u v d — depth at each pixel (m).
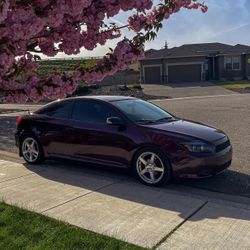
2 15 2.13
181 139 6.78
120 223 5.23
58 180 7.37
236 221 5.25
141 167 7.12
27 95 2.73
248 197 6.35
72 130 8.01
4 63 2.41
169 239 4.72
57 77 2.76
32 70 2.80
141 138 7.08
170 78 50.53
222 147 7.07
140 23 2.86
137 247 4.50
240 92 33.81
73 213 5.62
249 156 9.00
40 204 6.00
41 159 8.62
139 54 2.90
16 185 7.06
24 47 2.58
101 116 7.78
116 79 49.16
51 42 2.87
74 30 2.77
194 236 4.80
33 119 8.71
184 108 21.08
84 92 34.19
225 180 7.27
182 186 6.98
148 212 5.64
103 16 2.71
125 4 2.70
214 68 51.91
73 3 2.41
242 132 12.35
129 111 7.68
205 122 14.99
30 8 2.43
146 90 39.19
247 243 4.59
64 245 4.53
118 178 7.56
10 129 15.42
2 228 5.02
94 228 5.07
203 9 3.47
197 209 5.73
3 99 2.77
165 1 2.88
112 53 2.87
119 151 7.38
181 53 50.72
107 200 6.18
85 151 7.86
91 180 7.36
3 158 9.59
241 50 50.25
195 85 43.44
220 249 4.44
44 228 5.03
